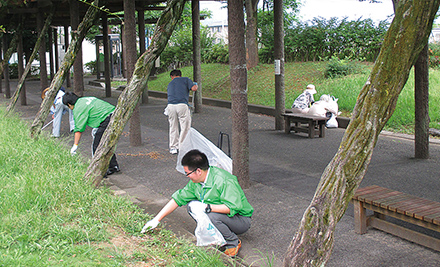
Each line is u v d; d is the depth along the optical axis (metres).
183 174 6.45
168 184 5.95
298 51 18.53
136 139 8.61
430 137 9.03
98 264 3.09
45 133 9.36
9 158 5.98
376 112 2.51
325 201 2.54
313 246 2.54
